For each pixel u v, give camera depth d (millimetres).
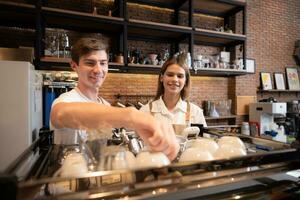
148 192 417
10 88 2010
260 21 4773
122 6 3066
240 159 517
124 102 3631
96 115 506
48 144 697
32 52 2342
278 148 616
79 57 1110
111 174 404
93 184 432
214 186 526
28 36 3027
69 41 3234
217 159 493
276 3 4988
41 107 2664
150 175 425
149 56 3379
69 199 387
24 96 2031
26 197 341
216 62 3854
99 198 406
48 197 373
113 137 692
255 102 4480
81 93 1147
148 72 3529
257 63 4781
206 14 4238
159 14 3875
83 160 485
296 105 4652
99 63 1123
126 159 481
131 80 3684
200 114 1636
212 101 4324
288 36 5219
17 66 2020
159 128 504
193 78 4242
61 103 581
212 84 4414
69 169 434
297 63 5422
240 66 3932
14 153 2006
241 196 516
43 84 2713
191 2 3549
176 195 485
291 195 552
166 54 3666
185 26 3658
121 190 409
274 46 5012
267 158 556
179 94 1643
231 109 4492
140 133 514
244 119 4504
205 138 741
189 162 464
